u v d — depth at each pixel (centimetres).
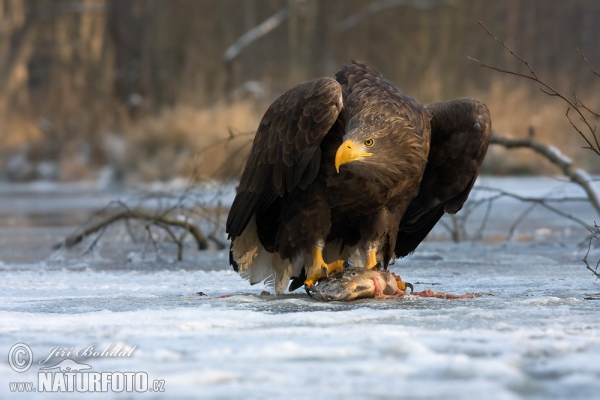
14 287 1052
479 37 5419
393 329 668
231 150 3178
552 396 473
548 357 564
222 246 1603
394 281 902
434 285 1026
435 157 1048
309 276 936
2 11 5950
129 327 694
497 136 1598
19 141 4994
